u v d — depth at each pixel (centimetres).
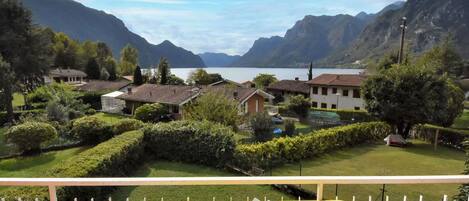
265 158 1499
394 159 1752
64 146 1827
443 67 4050
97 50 9206
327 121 3161
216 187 1149
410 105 2072
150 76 6375
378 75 2255
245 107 3181
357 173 1483
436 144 2062
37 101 3697
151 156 1562
